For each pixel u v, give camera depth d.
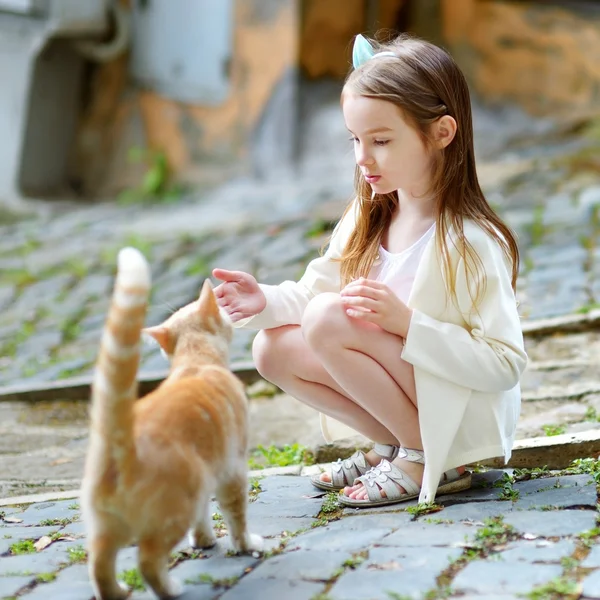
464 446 4.36
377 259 4.71
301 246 11.07
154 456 3.34
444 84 4.36
